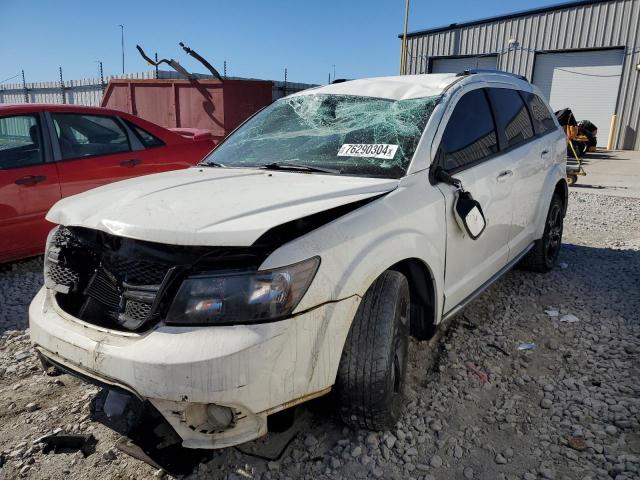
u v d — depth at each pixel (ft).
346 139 10.21
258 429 6.66
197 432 6.65
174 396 6.30
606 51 66.85
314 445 8.06
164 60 31.37
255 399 6.45
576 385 9.66
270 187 8.36
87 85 53.52
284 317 6.54
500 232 11.96
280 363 6.54
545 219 14.62
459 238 9.91
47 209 16.12
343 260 7.17
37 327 7.79
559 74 70.79
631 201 29.09
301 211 7.14
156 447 8.02
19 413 9.15
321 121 11.14
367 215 7.79
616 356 10.66
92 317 7.44
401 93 11.06
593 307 13.19
